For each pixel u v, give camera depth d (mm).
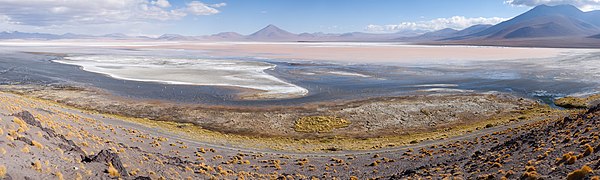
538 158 17547
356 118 49344
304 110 53500
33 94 62344
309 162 29297
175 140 33812
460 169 20953
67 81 78062
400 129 44938
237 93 65625
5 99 28953
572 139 19516
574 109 52000
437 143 34844
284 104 57406
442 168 22625
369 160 29453
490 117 49594
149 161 22141
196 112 52312
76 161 16297
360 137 41875
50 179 13523
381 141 39438
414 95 63812
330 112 52219
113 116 46938
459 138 36094
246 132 43781
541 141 21719
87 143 21391
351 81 80875
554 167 14992
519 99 59875
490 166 19172
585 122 23125
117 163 17719
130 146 25828
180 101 59375
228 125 46438
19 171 12891
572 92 65562
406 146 35000
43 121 22625
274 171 26000
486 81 80250
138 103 57625
